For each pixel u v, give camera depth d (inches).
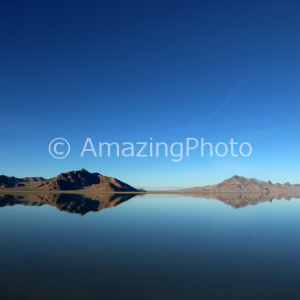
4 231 908.0
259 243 738.2
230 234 875.4
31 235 838.5
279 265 535.5
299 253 631.2
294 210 1771.7
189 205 2145.7
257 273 485.4
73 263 541.3
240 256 599.2
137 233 877.8
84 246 689.0
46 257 585.6
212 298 377.4
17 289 407.5
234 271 495.8
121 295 386.0
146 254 613.0
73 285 423.2
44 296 382.0
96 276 464.4
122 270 497.0
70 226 1016.2
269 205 2258.9
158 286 420.2
